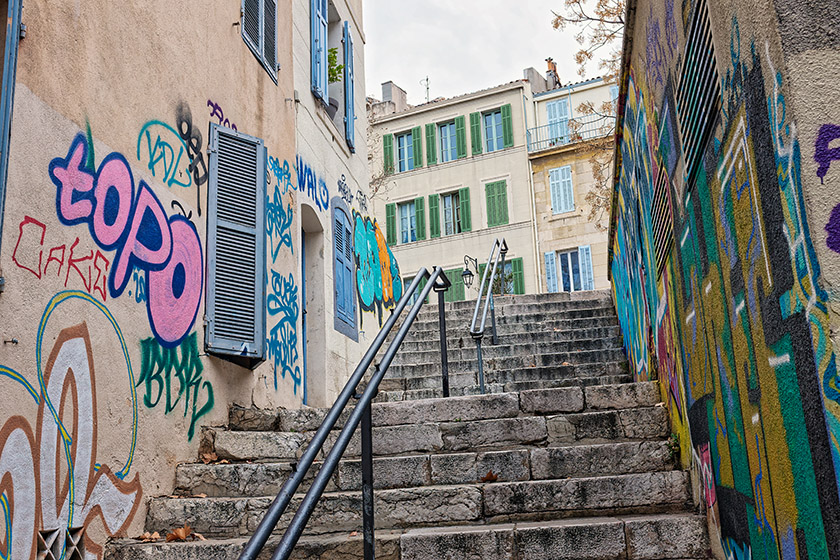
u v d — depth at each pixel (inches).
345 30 401.7
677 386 169.5
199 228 220.7
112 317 172.6
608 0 574.2
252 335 234.1
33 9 154.4
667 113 142.9
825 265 67.5
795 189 72.1
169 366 195.3
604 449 179.0
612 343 340.8
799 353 74.1
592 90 1030.4
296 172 303.9
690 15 113.0
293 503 174.6
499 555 147.7
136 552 157.3
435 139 1056.2
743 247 93.4
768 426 88.0
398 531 163.5
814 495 72.4
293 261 291.4
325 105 359.6
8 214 141.1
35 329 145.6
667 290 170.6
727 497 118.9
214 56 241.9
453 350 359.6
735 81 90.4
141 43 197.6
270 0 295.7
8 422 135.6
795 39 72.0
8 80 143.4
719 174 103.6
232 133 242.4
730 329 104.9
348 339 357.1
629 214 237.9
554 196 989.2
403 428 201.2
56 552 145.3
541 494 166.9
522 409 211.5
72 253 159.8
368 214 435.2
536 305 437.7
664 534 145.5
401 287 520.7
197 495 188.2
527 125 1024.9
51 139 156.3
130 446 173.8
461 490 168.9
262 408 250.4
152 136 198.7
